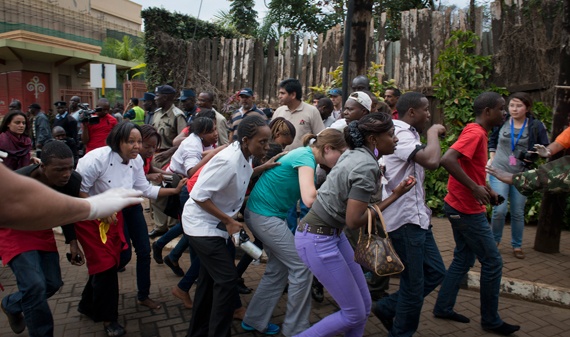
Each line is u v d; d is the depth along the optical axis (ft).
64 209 3.24
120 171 11.58
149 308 13.01
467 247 11.65
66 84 78.07
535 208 20.93
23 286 9.70
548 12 21.13
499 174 11.28
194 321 10.57
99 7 108.37
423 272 10.22
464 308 13.00
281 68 29.99
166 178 14.65
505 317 12.46
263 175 10.96
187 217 10.27
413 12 24.32
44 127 30.66
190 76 33.47
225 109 30.86
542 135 16.38
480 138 10.61
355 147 8.73
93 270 10.73
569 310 12.89
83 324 12.05
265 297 11.25
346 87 16.19
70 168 9.57
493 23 22.62
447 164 10.34
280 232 10.68
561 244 18.53
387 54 25.66
